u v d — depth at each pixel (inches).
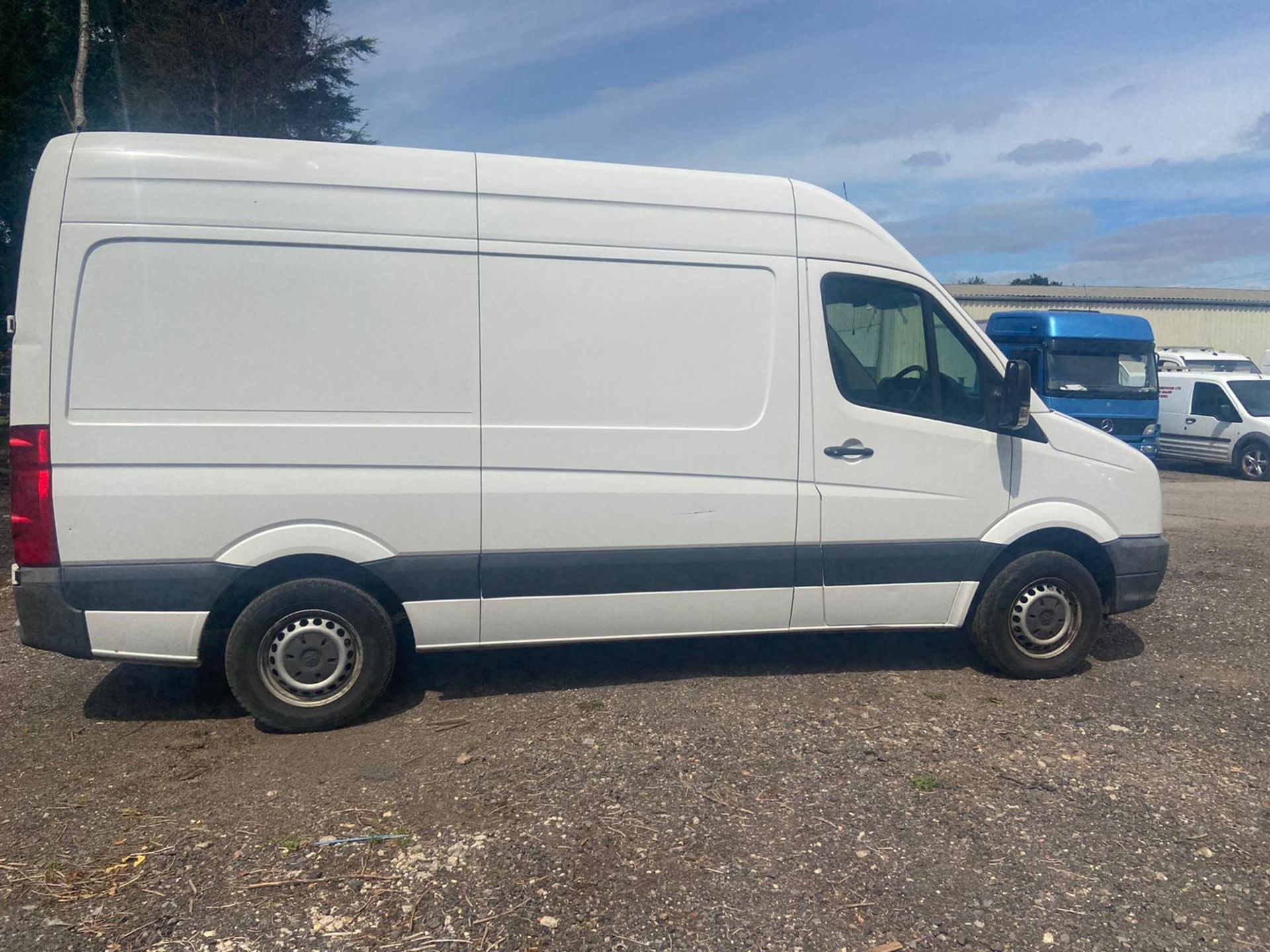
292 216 175.6
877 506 204.5
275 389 175.9
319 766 171.3
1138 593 221.9
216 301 173.2
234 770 170.4
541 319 186.4
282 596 181.2
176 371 172.2
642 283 191.2
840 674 220.8
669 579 196.1
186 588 175.2
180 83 705.0
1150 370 590.9
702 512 195.8
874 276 204.7
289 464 177.3
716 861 138.2
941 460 207.2
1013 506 212.1
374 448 180.4
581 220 188.4
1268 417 685.9
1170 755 177.0
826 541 202.8
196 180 172.7
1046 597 216.1
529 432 186.5
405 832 146.1
